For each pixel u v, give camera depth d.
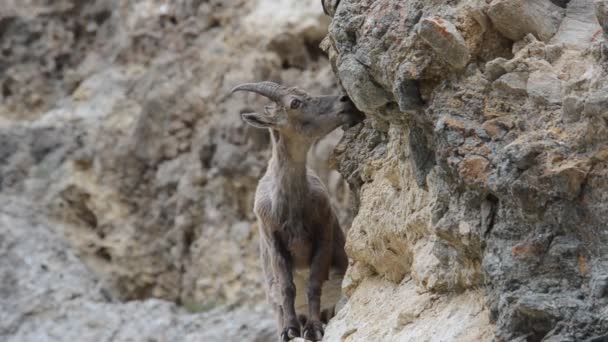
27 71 53.62
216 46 47.66
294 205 26.53
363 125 23.39
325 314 26.83
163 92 48.19
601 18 15.27
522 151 15.22
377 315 20.05
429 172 18.45
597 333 14.38
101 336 42.19
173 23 50.19
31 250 46.66
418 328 18.00
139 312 43.66
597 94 14.80
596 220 14.72
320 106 25.61
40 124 51.19
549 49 16.33
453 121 16.61
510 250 15.62
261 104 45.09
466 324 16.77
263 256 28.50
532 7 16.92
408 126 18.97
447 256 18.16
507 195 15.62
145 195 48.25
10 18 54.38
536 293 15.10
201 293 45.31
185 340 41.22
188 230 46.78
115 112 50.03
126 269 47.25
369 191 21.92
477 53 16.94
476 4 16.94
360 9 19.19
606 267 14.56
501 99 16.38
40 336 42.28
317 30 44.41
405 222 20.00
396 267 20.78
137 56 50.94
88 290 45.72
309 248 26.70
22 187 49.72
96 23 54.12
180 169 47.41
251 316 42.00
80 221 49.00
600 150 14.78
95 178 49.16
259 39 45.72
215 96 46.75
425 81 17.44
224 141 45.59
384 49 18.14
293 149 26.16
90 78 52.56
